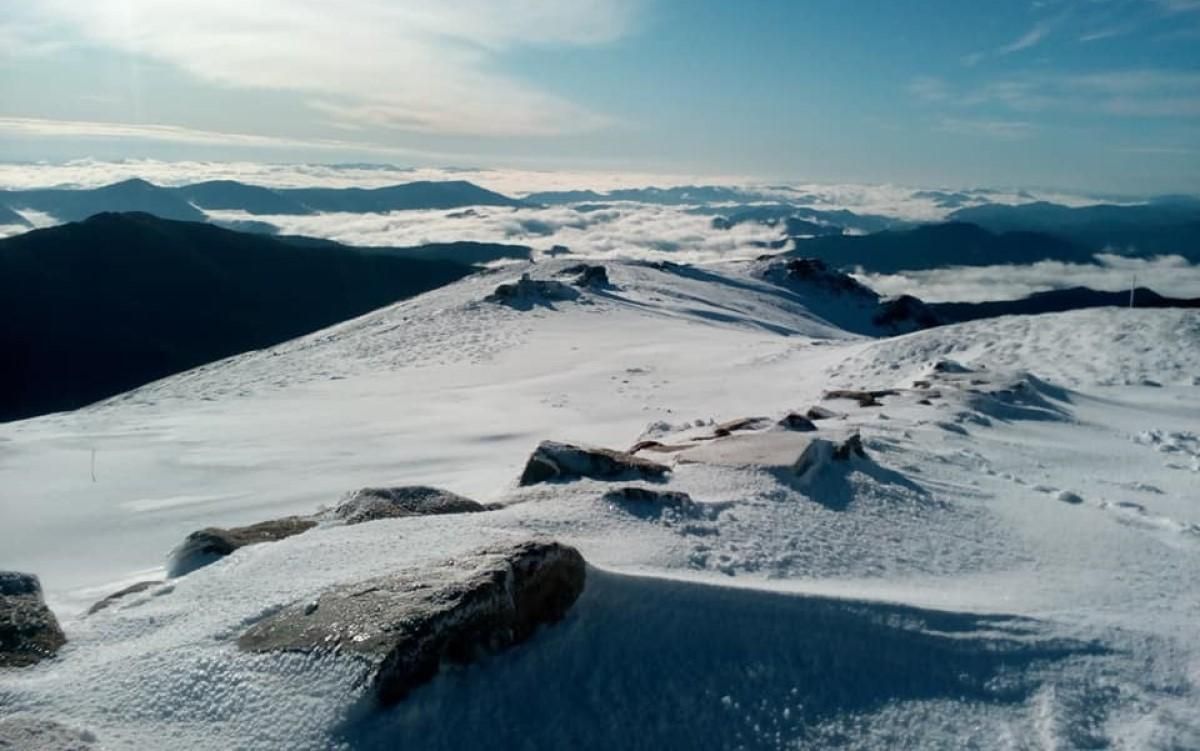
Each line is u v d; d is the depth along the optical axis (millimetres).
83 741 3223
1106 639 4383
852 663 4035
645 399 19516
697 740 3547
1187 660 4242
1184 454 10836
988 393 13609
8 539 10047
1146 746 3600
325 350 31266
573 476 7168
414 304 47594
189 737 3301
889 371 19969
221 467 14062
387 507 6562
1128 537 6641
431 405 20031
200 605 4504
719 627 4160
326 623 3783
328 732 3295
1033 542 6469
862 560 5707
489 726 3475
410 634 3576
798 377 21141
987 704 3881
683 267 65375
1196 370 17219
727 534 5836
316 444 15844
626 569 4867
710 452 7949
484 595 3826
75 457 15055
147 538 9984
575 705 3660
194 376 31484
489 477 11523
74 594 6664
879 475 7820
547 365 25469
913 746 3598
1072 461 10125
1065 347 19609
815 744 3576
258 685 3504
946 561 5895
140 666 3721
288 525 6797
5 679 3834
